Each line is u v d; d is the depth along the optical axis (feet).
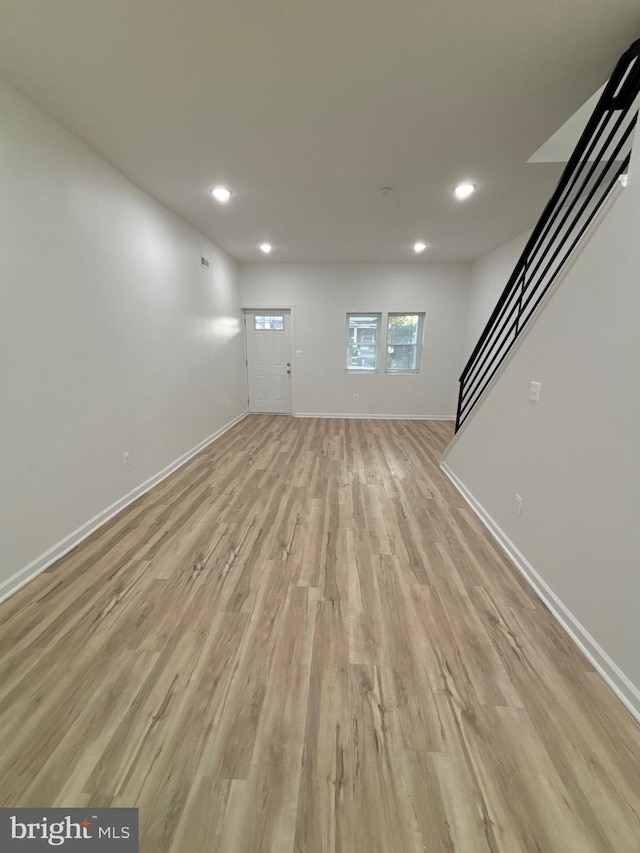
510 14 4.51
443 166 8.45
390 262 18.88
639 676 4.05
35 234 6.38
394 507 9.33
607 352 4.69
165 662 4.70
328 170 8.63
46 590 6.05
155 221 10.47
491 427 8.38
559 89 5.86
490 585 6.33
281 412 21.34
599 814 3.23
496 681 4.50
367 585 6.28
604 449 4.70
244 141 7.40
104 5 4.36
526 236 13.41
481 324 17.34
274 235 13.98
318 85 5.76
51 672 4.54
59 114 6.51
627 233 4.37
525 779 3.48
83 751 3.67
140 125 6.86
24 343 6.21
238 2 4.34
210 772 3.50
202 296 14.01
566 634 5.25
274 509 9.14
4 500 5.88
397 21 4.60
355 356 20.30
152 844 3.01
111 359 8.63
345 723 3.97
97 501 8.21
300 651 4.91
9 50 5.02
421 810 3.25
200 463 12.66
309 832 3.09
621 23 4.58
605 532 4.63
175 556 7.07
